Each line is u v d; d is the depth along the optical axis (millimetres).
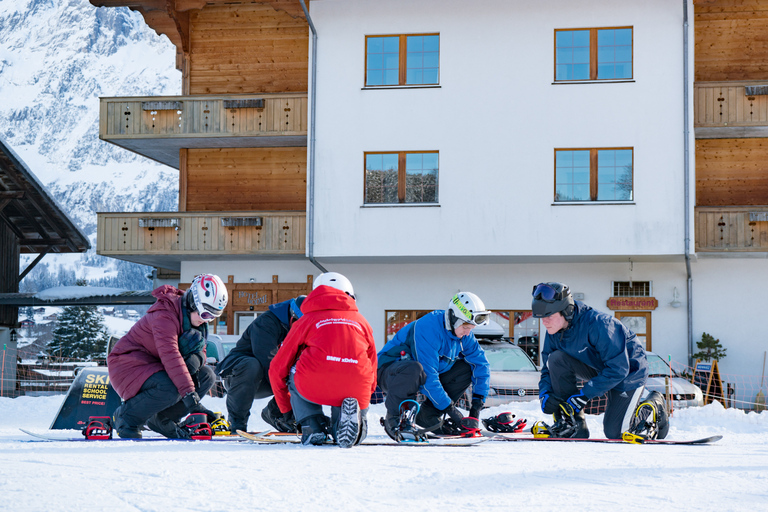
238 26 21812
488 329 13359
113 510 2395
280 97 20078
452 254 18719
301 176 21656
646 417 6289
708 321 19250
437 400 6238
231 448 4691
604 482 3102
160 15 21844
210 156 21938
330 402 4906
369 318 20188
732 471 3488
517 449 4797
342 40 19516
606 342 6074
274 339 7039
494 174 18766
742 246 18266
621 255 18359
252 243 19953
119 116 20609
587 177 18641
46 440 5852
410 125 19125
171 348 5961
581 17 18812
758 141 19938
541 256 18703
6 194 26203
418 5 19328
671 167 18266
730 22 20016
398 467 3559
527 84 18859
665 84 18438
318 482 3018
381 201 19188
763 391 18750
